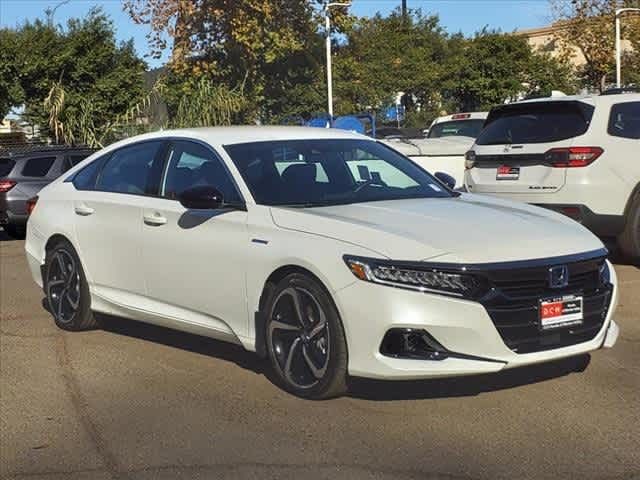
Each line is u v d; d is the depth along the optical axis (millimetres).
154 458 4613
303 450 4625
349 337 4945
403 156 6871
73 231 7125
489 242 4992
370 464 4414
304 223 5332
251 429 4953
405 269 4793
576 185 8961
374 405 5246
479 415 5051
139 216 6461
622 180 9008
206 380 5906
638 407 5133
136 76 27641
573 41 36500
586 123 9047
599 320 5273
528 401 5258
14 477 4430
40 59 26547
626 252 9336
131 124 20844
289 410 5223
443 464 4391
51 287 7488
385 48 39156
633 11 31500
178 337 7082
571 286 5074
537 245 5062
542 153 9219
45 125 25094
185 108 19500
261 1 22438
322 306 5102
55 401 5617
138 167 6773
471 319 4742
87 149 15930
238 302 5664
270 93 25344
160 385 5848
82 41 27031
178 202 6215
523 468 4320
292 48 23328
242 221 5656
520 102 9773
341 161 6340
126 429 5062
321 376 5160
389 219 5309
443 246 4891
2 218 14664
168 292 6234
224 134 6363
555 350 4996
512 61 38844
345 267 4938
